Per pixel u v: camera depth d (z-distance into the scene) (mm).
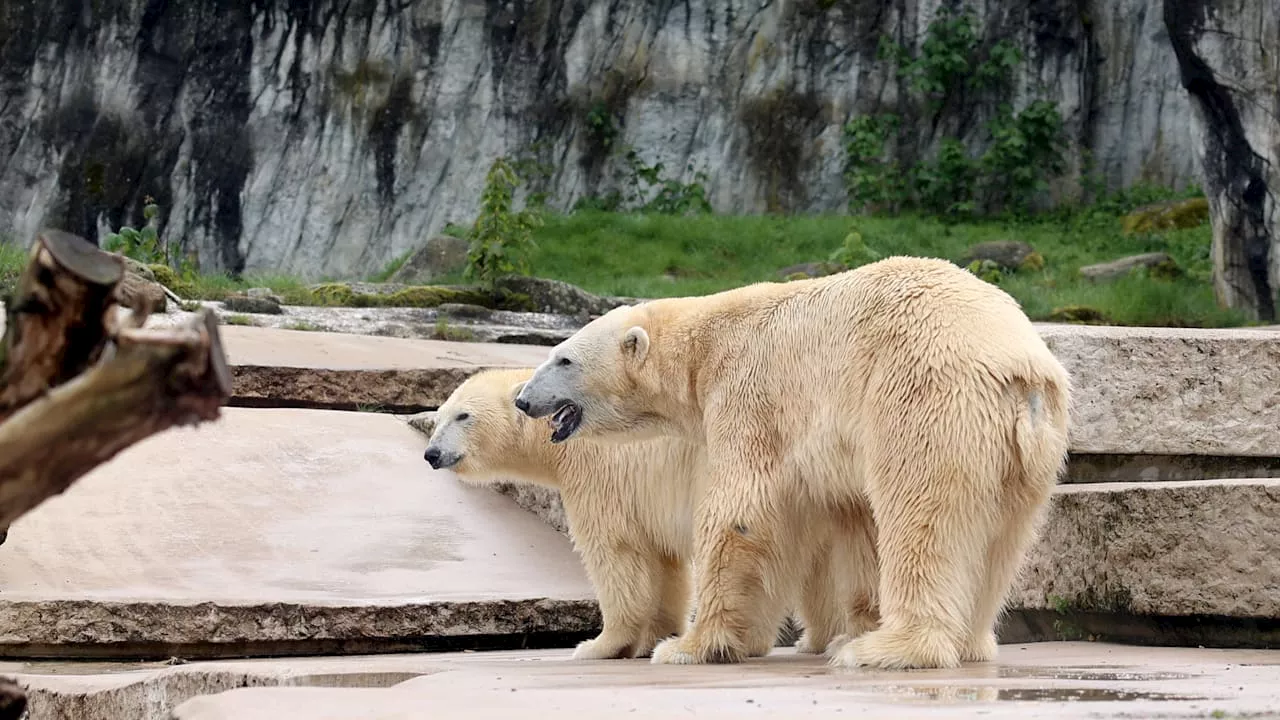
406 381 15680
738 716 5266
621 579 9828
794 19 42719
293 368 15391
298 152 39469
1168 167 42750
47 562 11328
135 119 38219
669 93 42719
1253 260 30875
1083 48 43250
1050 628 10500
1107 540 9867
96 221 38031
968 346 7594
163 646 10344
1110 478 11211
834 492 8188
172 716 6254
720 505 8453
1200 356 11023
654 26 42500
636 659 9578
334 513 12773
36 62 37562
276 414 14609
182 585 11141
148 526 12086
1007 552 7828
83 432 3879
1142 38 42938
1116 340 11023
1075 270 34969
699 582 8602
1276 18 29703
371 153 40031
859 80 43000
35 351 4059
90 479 12766
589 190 42406
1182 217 39250
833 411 8039
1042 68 43281
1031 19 43094
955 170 42219
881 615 7707
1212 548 9352
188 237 38719
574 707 5648
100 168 38000
